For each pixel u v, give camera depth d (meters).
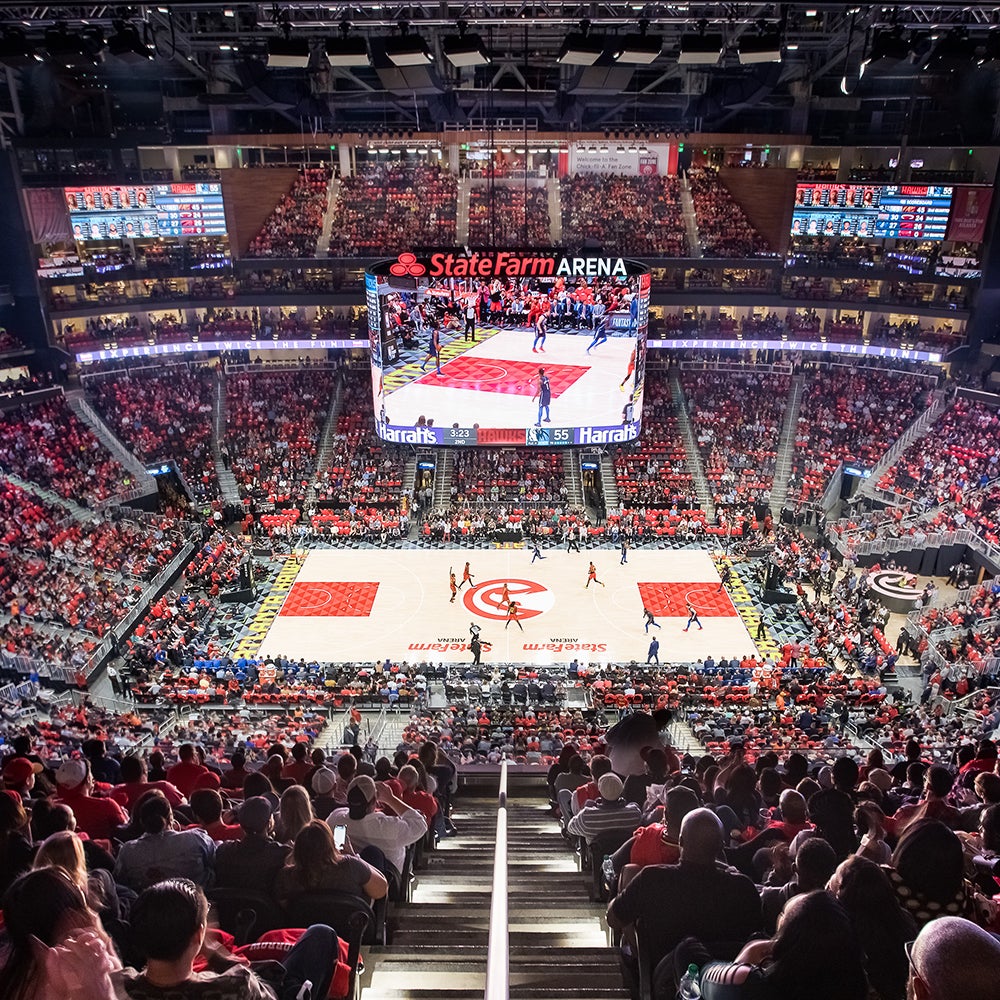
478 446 38.81
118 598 39.62
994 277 49.50
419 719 30.48
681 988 5.14
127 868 7.54
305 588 44.56
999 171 47.75
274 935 6.21
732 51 40.56
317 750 15.17
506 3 27.48
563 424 38.50
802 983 4.31
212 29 42.34
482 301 37.06
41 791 11.45
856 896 5.18
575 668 36.31
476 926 8.98
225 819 10.38
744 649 39.38
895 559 45.28
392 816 9.33
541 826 15.55
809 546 46.50
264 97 48.66
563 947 8.09
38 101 48.97
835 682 34.69
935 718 29.89
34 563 39.16
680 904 5.96
